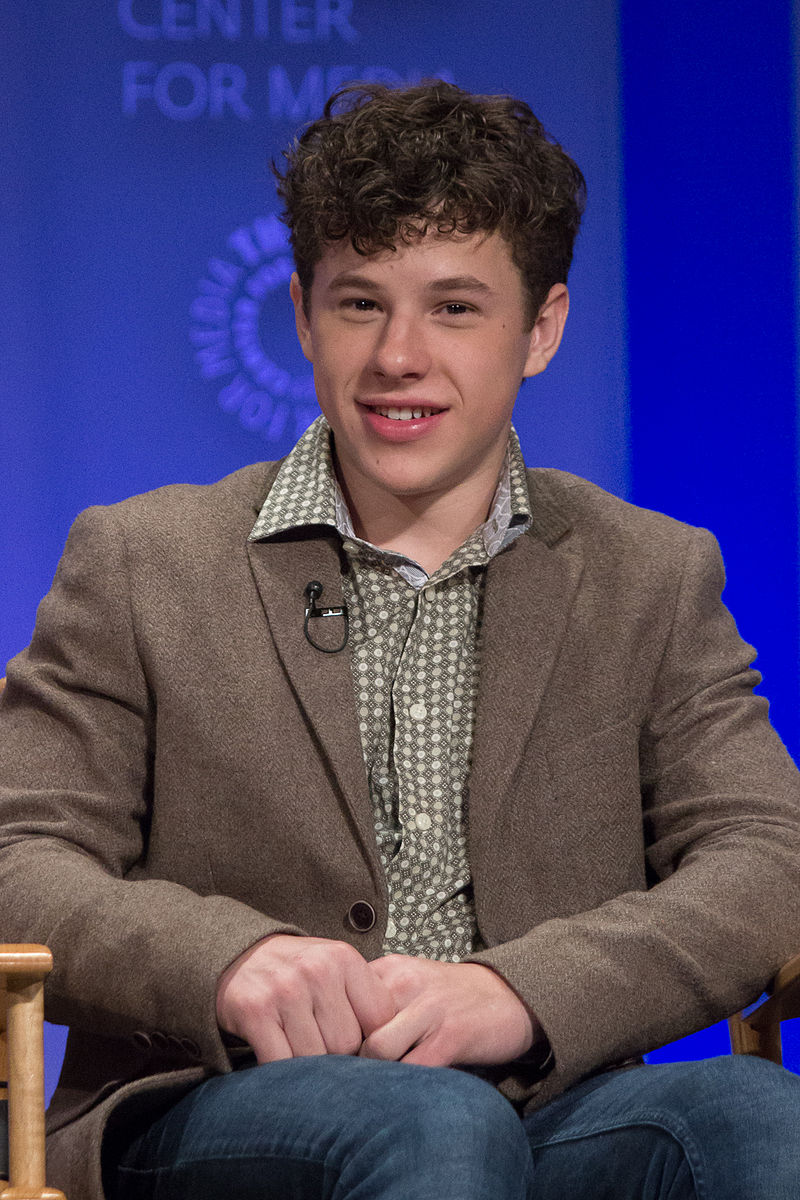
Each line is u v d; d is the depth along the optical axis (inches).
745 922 199.5
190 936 181.3
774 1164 159.3
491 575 222.4
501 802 210.1
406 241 204.8
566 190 222.8
